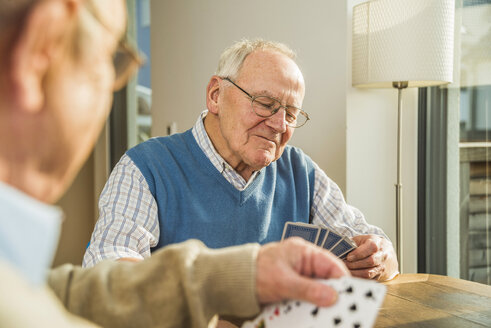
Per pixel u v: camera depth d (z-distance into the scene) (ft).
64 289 1.97
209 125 5.36
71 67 1.19
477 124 8.30
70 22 1.15
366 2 7.73
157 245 5.07
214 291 1.90
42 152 1.18
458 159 8.67
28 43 1.06
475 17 8.28
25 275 1.09
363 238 4.88
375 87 8.28
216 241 5.16
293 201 5.78
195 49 11.78
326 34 8.71
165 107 12.98
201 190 5.19
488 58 8.07
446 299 3.95
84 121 1.26
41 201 1.26
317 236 4.49
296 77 5.12
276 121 5.00
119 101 13.93
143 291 1.93
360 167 8.75
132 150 5.23
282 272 1.80
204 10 11.45
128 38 1.55
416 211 9.49
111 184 4.96
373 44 7.58
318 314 1.74
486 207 8.19
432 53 7.24
